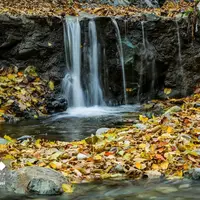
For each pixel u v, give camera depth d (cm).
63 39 955
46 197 377
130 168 446
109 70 994
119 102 995
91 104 963
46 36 943
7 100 823
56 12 1036
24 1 1148
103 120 784
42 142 590
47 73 931
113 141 548
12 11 965
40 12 992
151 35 1035
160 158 466
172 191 391
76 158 480
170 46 1038
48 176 400
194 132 566
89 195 383
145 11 1186
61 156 486
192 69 1045
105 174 437
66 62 955
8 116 786
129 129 632
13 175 405
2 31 912
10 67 911
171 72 1039
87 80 968
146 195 382
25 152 518
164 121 647
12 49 921
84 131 689
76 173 434
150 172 440
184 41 1048
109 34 993
